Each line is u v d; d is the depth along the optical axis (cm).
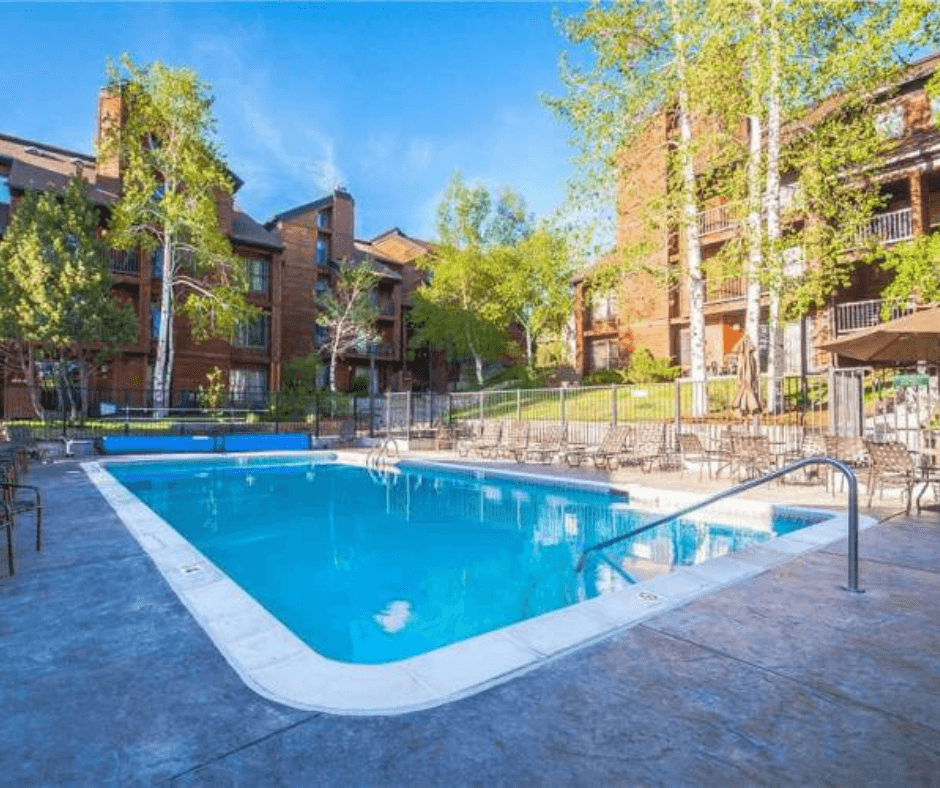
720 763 216
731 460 1207
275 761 219
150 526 677
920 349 926
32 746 230
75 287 1845
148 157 2262
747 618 369
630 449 1414
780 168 1711
